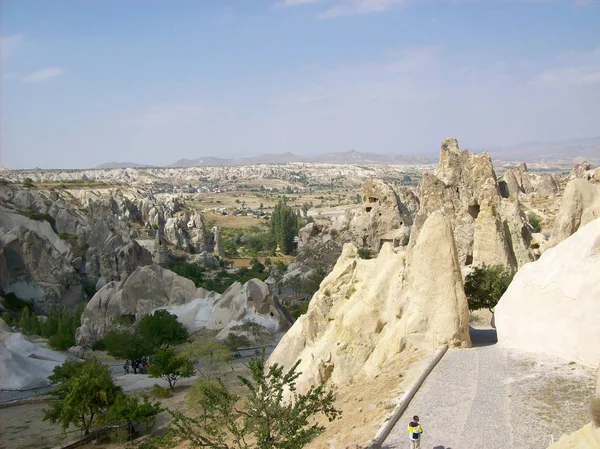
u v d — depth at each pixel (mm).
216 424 22359
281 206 183750
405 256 35031
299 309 79125
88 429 43375
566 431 19562
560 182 122438
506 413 21531
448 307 30156
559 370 24984
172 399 50719
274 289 106438
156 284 79000
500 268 41531
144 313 76625
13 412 49469
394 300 33031
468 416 21672
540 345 27781
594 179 54969
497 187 61125
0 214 110812
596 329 25312
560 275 28297
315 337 36875
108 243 111562
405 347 30547
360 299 35094
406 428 21484
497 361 27078
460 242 60375
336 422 25625
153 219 162125
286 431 20562
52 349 69500
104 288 79312
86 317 76938
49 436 43250
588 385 22984
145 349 62844
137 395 51000
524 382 24172
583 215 43656
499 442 19547
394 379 27203
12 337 64312
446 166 65062
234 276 121000
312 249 113938
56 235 112875
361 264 38375
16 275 98500
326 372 33281
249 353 65750
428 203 64188
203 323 74812
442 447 19734
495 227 44562
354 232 107125
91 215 122688
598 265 26516
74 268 107438
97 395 42719
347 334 33562
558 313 27359
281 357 38375
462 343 29984
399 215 103562
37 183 192375
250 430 21250
